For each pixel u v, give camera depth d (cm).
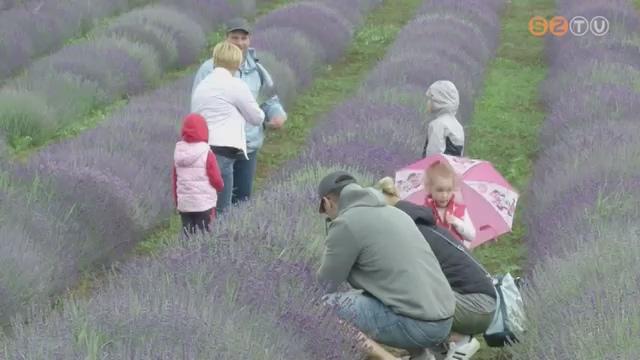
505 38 5281
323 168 2283
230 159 2147
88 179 2266
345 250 1422
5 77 4250
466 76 3762
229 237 1692
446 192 1670
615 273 1593
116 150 2709
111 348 1198
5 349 1184
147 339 1213
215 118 2125
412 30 4528
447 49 4016
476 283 1520
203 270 1506
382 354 1435
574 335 1355
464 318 1516
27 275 1841
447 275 1522
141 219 2375
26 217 2047
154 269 1530
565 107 3180
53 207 2147
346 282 1595
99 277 2203
